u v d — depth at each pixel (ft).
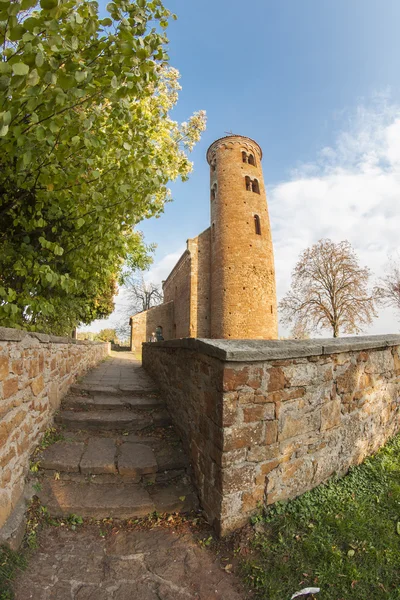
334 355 11.23
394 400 15.33
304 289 85.20
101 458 11.25
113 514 9.11
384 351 14.55
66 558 7.49
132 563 7.42
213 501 8.63
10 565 6.68
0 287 10.50
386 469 11.72
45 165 10.80
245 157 84.58
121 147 12.26
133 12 8.09
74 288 14.89
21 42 7.02
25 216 13.61
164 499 9.67
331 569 7.06
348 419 11.75
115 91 8.82
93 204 12.62
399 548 7.80
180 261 95.91
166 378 16.80
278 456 9.15
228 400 8.24
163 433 13.80
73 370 20.51
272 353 8.87
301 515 8.80
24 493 9.18
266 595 6.52
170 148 21.76
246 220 78.38
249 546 7.82
